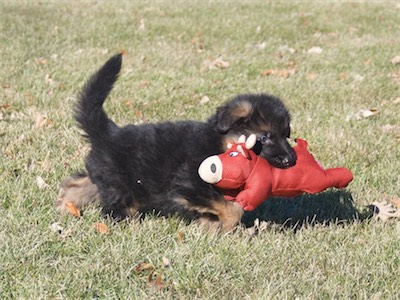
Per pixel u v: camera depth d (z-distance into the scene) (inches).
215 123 65.2
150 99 100.8
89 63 120.6
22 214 68.1
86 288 59.1
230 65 122.5
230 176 61.4
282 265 62.2
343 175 64.6
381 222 70.5
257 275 60.7
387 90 107.5
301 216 71.9
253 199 61.7
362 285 60.2
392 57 128.5
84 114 67.7
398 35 152.2
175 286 59.7
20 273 60.4
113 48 135.0
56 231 65.8
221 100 102.2
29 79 107.7
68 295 58.4
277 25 161.9
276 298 57.9
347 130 91.1
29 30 149.0
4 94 101.1
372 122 94.7
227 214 64.1
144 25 159.3
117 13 179.0
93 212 69.4
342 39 147.9
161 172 65.5
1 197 71.6
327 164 81.9
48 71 113.6
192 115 95.1
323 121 94.8
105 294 58.6
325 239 67.0
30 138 85.6
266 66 122.5
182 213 67.7
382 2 203.0
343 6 194.5
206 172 61.4
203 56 130.0
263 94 67.0
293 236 67.3
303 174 63.1
